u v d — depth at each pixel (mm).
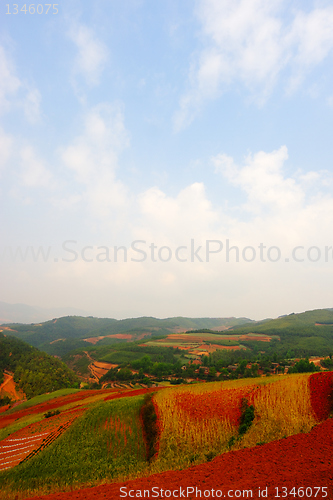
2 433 55562
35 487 31391
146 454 34906
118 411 46688
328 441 24453
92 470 33031
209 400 41875
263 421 32219
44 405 92250
